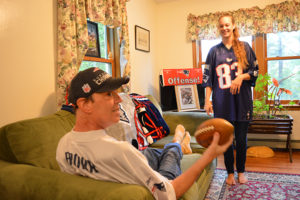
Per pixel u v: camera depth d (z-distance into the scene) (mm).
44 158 1283
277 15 3498
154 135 2420
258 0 3652
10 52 1616
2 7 1565
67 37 1942
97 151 782
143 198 725
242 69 2242
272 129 3199
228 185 2361
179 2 4090
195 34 3896
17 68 1664
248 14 3604
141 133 2234
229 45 2295
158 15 4230
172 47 4180
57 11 1971
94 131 801
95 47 2680
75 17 2031
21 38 1690
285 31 3479
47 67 1897
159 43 4250
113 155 757
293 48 3660
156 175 766
